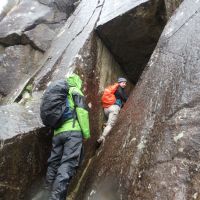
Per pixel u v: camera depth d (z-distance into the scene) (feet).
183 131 7.32
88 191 8.38
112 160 8.26
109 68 12.05
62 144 8.44
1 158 8.09
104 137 10.18
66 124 8.32
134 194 7.20
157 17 11.25
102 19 11.95
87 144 10.17
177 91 7.98
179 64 8.42
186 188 6.67
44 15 17.17
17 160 8.39
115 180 7.77
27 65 15.88
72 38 12.64
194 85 7.81
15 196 8.41
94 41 11.64
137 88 9.14
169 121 7.66
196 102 7.57
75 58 11.07
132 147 7.91
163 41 9.29
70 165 8.08
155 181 7.03
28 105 9.94
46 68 11.88
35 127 8.85
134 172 7.47
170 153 7.20
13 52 16.06
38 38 16.31
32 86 11.54
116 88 11.22
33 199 8.79
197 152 6.95
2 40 16.34
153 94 8.44
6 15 17.81
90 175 8.81
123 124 8.79
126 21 11.32
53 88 8.38
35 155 8.78
